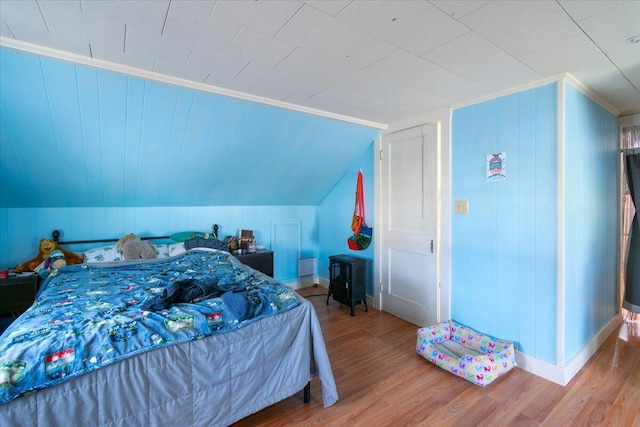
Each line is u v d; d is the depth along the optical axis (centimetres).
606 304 287
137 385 137
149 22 149
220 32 158
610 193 290
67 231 307
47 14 143
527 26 149
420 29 153
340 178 414
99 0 132
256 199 400
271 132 298
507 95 237
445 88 234
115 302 184
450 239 281
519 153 231
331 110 288
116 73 202
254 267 368
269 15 142
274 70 202
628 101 267
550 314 218
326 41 165
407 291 324
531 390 208
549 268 218
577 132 226
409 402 196
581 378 221
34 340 130
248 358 168
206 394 154
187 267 273
